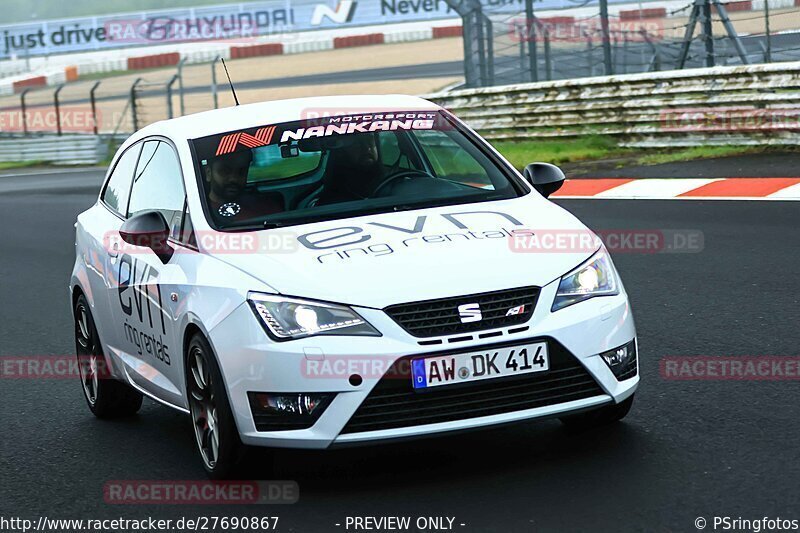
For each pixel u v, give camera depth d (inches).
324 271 408.8
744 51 1360.7
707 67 1362.0
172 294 452.4
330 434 391.9
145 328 493.4
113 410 572.7
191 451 495.5
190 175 481.4
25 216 1567.4
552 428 464.8
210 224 456.8
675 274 771.4
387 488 412.5
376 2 4320.9
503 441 453.7
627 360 422.0
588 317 407.2
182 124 528.4
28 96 3656.5
